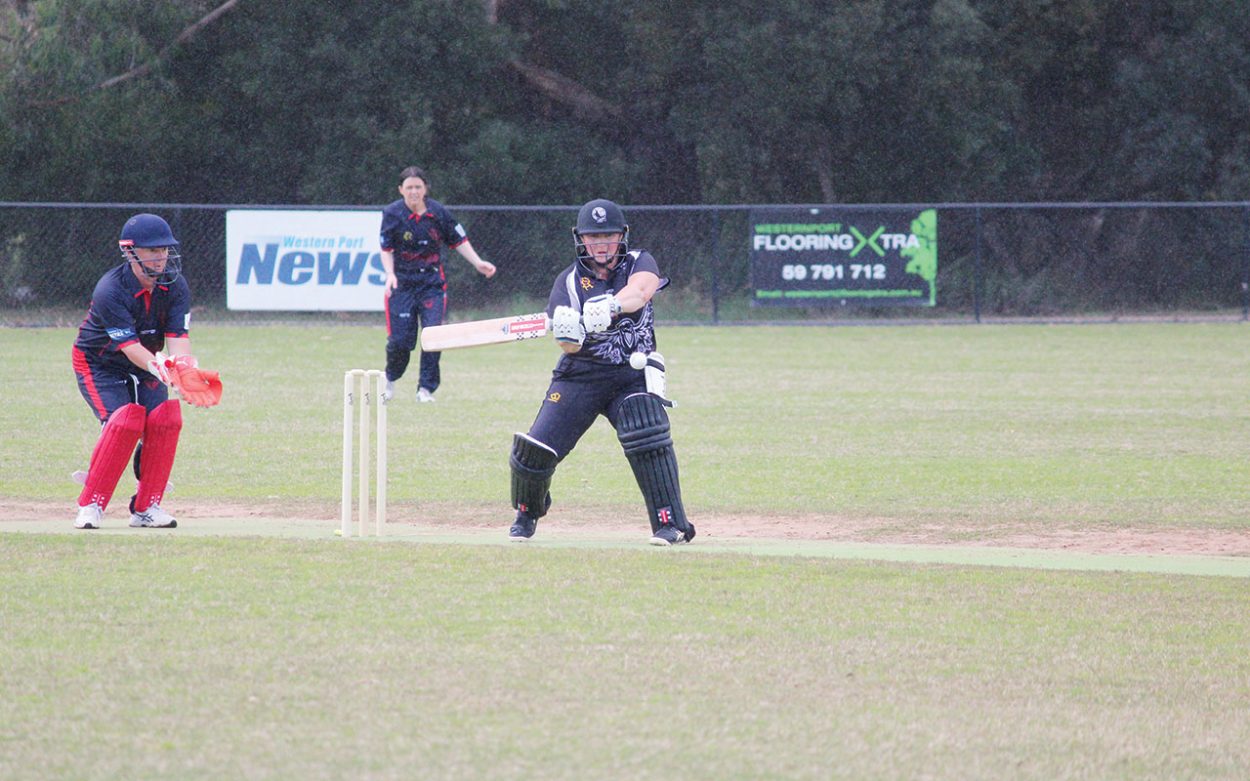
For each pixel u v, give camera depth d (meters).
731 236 114.06
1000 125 123.81
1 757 16.50
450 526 33.19
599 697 18.88
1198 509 35.75
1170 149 124.50
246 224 91.31
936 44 117.88
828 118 124.38
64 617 22.52
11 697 18.61
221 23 118.38
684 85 126.00
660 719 18.03
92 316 30.11
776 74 118.25
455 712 18.20
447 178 118.81
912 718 18.25
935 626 22.75
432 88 120.56
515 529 30.52
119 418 30.39
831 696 19.09
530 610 23.34
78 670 19.77
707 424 51.66
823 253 100.62
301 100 119.12
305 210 91.31
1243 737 17.72
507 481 39.62
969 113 123.00
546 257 112.25
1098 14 123.56
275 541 29.03
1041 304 114.62
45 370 67.00
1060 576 26.73
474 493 37.78
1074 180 129.88
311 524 32.84
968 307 111.94
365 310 92.38
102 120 111.56
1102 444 47.03
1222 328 99.25
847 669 20.30
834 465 42.66
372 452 44.56
